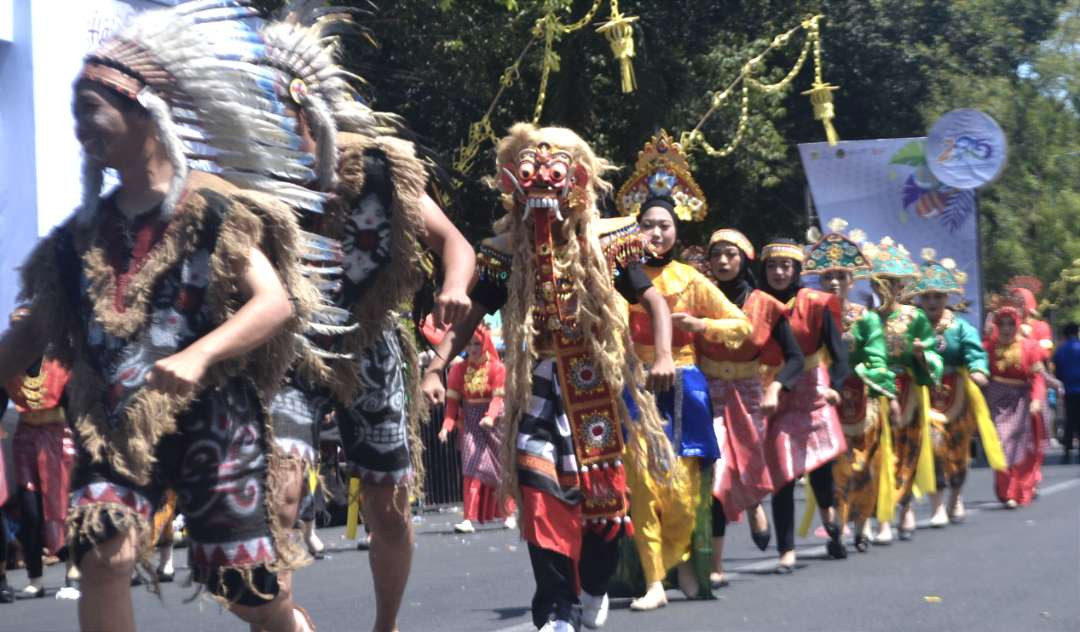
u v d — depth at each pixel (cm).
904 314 1152
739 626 701
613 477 581
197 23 422
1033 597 782
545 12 1912
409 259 548
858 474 1042
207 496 405
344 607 827
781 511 937
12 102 1501
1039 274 3781
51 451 1014
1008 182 3800
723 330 757
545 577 559
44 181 1494
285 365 418
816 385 951
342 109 561
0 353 418
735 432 861
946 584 846
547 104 2222
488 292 598
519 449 566
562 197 578
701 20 2597
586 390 579
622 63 1345
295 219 421
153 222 401
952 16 3494
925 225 1808
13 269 419
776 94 2478
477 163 2153
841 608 757
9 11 1495
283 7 601
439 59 2030
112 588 392
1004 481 1426
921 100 3338
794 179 2972
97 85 396
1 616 893
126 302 397
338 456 703
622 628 699
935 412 1271
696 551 793
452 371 1364
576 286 576
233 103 418
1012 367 1438
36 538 1015
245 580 408
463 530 1384
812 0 2933
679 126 2370
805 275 1135
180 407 395
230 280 398
